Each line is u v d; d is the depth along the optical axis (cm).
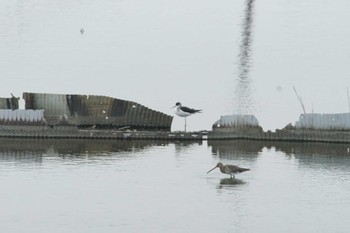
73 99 5425
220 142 5281
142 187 3888
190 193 3784
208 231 3231
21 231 3178
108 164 4434
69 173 4169
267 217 3431
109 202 3609
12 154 4675
